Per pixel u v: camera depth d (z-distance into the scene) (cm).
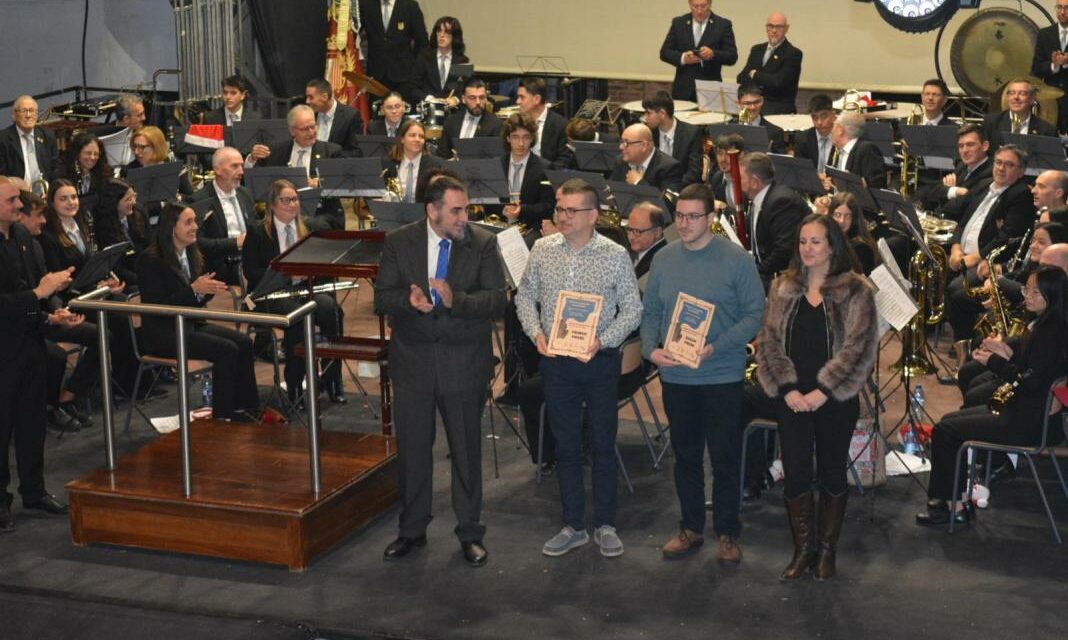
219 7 1327
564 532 580
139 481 593
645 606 527
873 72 1380
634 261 679
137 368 792
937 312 794
